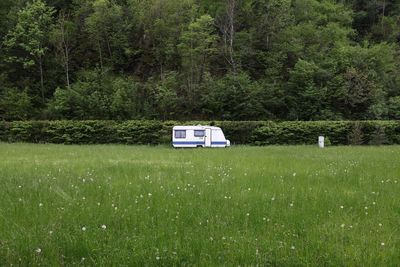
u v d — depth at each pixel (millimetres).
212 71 46188
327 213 5184
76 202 5594
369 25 69375
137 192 6598
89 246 3607
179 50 44031
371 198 6133
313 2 58188
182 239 3928
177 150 21625
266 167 11133
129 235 4020
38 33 39812
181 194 6383
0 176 8477
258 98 38031
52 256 3312
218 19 48719
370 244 3791
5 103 36469
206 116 39000
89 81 41406
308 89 38562
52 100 39188
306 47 46719
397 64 50125
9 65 41562
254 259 3320
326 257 3406
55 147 23812
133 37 51406
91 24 46219
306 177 8844
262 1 52125
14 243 3598
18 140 31734
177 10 50906
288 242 3859
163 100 37719
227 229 4301
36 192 6402
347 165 11719
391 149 21609
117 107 36406
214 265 3188
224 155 16719
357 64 42062
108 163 12211
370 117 38531
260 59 47531
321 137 25641
